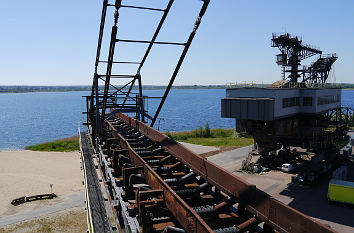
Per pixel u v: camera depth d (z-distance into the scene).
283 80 45.06
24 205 32.16
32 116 178.50
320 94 41.22
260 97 34.03
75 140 77.50
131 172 9.72
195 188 8.84
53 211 30.20
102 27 12.21
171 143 11.76
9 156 60.25
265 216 6.54
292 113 38.16
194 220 5.88
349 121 68.31
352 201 24.98
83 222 27.28
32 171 48.28
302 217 5.66
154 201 7.52
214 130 82.44
